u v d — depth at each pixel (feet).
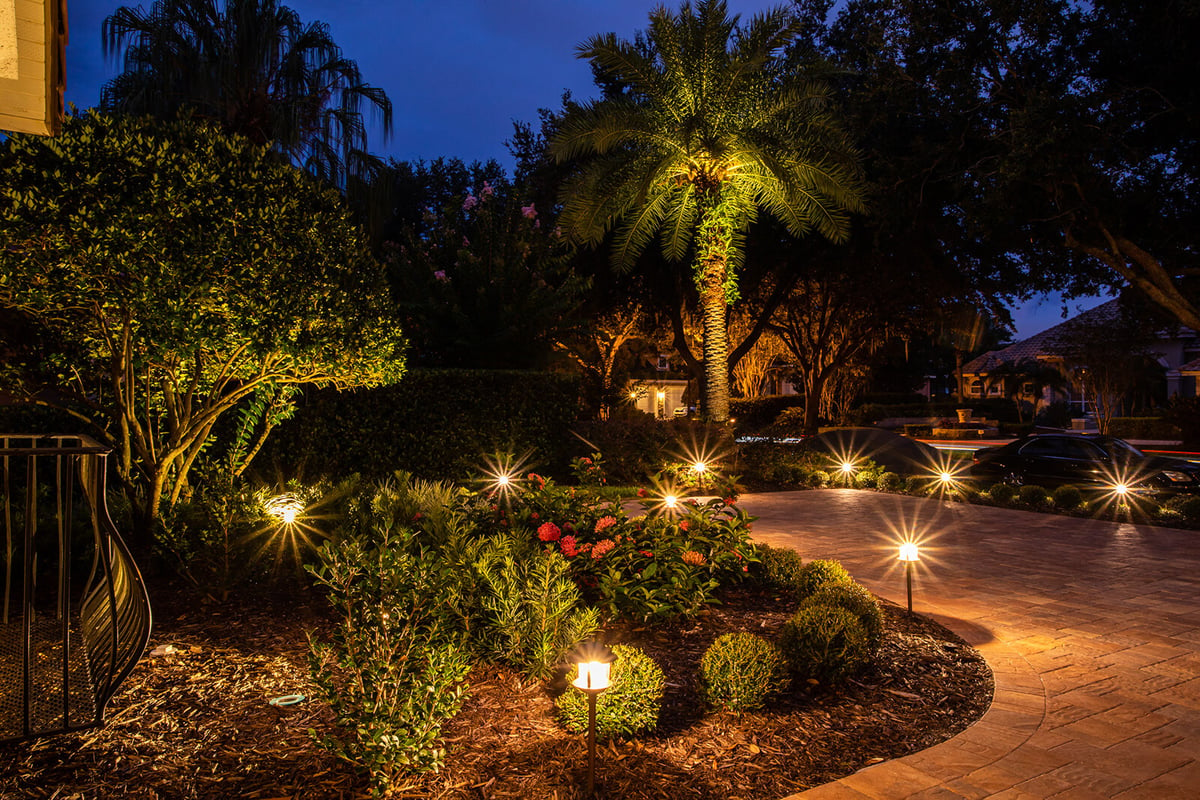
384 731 10.46
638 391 117.50
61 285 19.48
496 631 15.74
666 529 21.86
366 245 26.84
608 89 91.40
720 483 25.31
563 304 61.36
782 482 58.08
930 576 27.07
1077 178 58.49
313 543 21.94
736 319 105.19
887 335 109.19
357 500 25.22
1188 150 60.54
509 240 62.54
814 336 109.60
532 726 12.98
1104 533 36.55
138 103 54.75
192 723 12.47
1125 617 21.76
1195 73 55.62
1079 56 59.16
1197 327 62.03
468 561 17.56
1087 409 156.66
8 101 15.03
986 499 47.44
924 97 64.03
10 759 11.00
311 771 11.09
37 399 24.62
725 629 18.62
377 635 11.68
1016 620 21.40
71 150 19.84
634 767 11.76
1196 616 21.88
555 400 55.93
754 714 13.85
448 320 58.85
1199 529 37.60
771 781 11.53
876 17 66.03
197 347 21.59
